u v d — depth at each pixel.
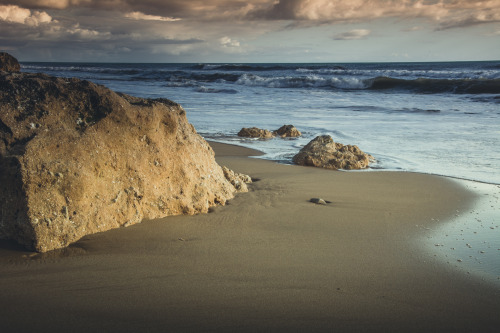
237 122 13.73
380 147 9.71
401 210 5.18
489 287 3.19
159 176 4.41
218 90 26.25
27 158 3.41
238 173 6.54
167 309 2.70
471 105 18.20
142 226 4.12
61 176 3.53
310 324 2.61
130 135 4.20
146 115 4.30
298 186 6.25
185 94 23.66
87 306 2.68
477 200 5.68
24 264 3.21
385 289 3.10
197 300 2.82
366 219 4.79
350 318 2.69
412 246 4.01
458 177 7.00
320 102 19.94
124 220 4.07
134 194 4.16
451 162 8.15
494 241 4.18
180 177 4.62
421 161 8.27
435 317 2.75
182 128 4.96
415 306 2.87
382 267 3.50
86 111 4.02
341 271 3.39
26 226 3.37
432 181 6.71
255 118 14.62
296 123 13.50
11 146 3.56
